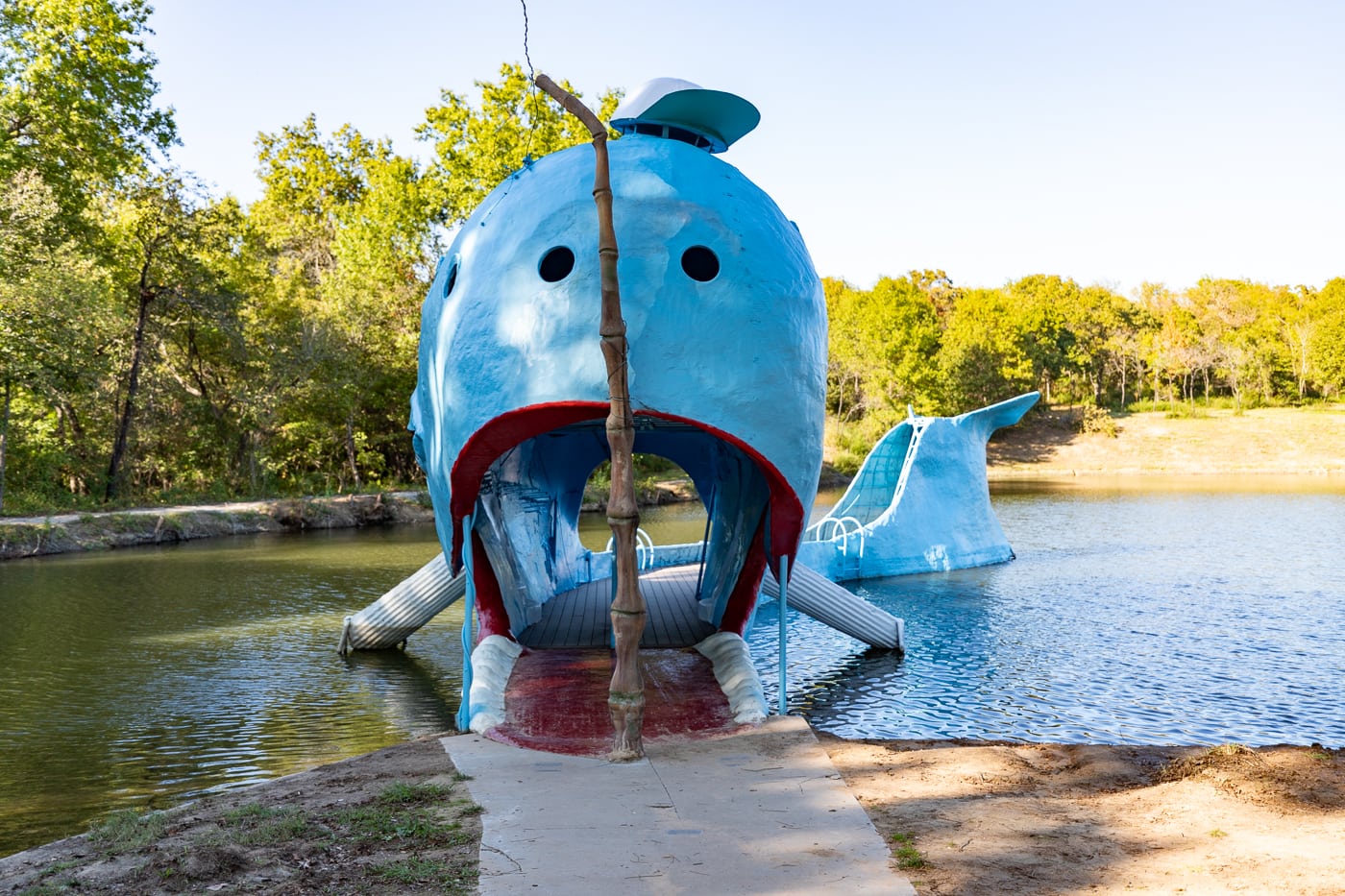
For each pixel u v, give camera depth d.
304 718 11.76
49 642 16.34
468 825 6.20
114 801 8.83
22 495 36.16
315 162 69.31
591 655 12.02
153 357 41.97
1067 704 12.36
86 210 39.88
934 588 22.23
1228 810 6.33
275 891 5.23
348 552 29.61
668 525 38.84
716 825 6.14
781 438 8.85
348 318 49.12
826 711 12.12
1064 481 64.56
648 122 10.37
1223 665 14.53
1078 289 114.44
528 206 9.16
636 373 8.34
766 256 9.03
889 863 5.43
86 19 37.25
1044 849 5.63
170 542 33.06
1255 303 119.69
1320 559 26.69
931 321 87.56
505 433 8.77
